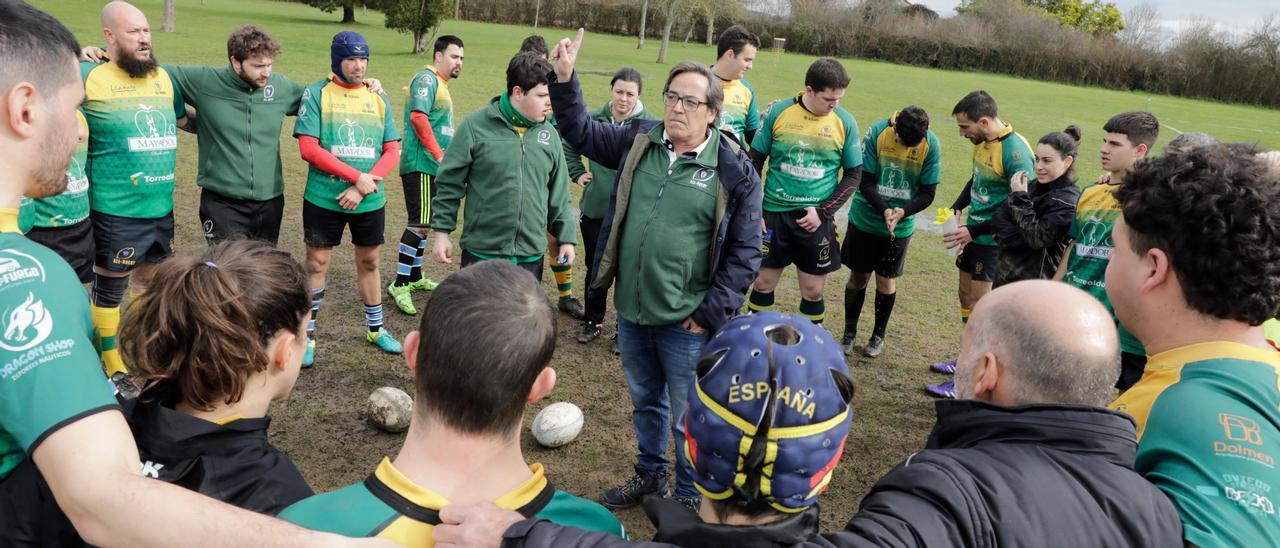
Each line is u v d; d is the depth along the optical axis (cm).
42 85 150
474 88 1762
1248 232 160
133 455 144
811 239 530
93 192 431
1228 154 170
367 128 486
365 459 390
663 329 343
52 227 398
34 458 139
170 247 471
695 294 337
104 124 421
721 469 134
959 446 157
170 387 169
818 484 136
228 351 162
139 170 436
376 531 136
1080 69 4228
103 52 445
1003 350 155
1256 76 3775
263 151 474
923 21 4719
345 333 534
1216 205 161
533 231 452
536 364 143
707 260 336
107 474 137
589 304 544
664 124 337
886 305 559
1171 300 174
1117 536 135
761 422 130
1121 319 186
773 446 130
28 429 138
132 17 418
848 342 572
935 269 789
